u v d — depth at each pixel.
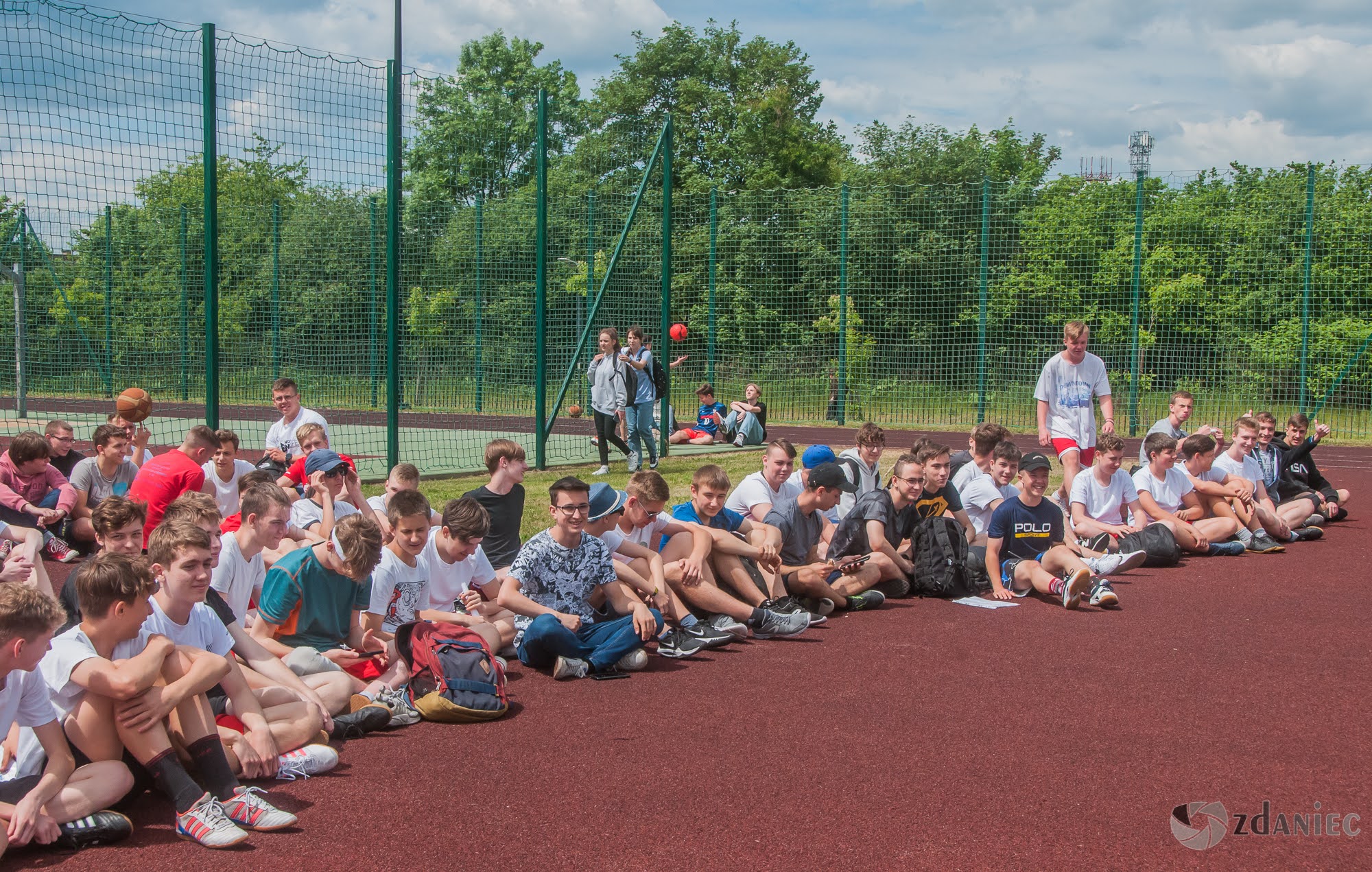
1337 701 4.77
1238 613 6.45
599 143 32.22
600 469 12.32
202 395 18.48
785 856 3.28
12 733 3.42
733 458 13.73
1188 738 4.30
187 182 15.99
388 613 5.11
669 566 5.85
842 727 4.43
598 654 5.17
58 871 3.20
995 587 6.93
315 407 18.94
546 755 4.14
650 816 3.57
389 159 10.00
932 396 18.86
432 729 4.45
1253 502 8.55
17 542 6.43
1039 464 6.89
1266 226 17.12
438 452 14.01
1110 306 18.03
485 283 19.38
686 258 20.50
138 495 6.16
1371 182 17.14
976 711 4.63
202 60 8.87
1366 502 11.12
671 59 33.81
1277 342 17.02
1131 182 18.12
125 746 3.57
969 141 31.72
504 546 6.53
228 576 4.79
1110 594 6.52
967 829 3.47
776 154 32.59
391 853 3.31
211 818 3.41
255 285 18.36
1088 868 3.21
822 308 19.89
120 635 3.64
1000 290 18.52
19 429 14.68
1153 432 8.48
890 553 6.79
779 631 5.89
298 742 4.07
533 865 3.22
